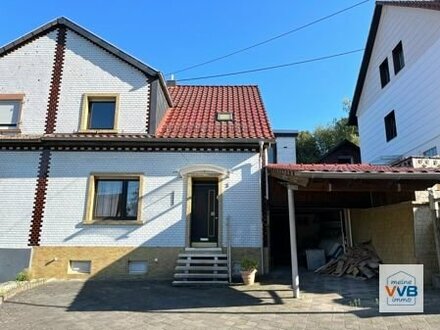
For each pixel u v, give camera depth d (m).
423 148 14.63
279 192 12.34
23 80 12.96
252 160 11.90
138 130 12.45
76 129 12.45
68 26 13.35
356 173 7.43
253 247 11.34
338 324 6.00
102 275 11.12
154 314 6.88
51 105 12.68
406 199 9.80
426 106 14.46
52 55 13.21
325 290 8.95
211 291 9.04
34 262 11.23
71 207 11.60
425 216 9.46
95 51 13.23
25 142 11.90
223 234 11.40
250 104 14.96
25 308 7.43
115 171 11.84
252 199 11.63
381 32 18.55
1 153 12.00
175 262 11.19
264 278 10.84
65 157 11.95
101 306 7.57
